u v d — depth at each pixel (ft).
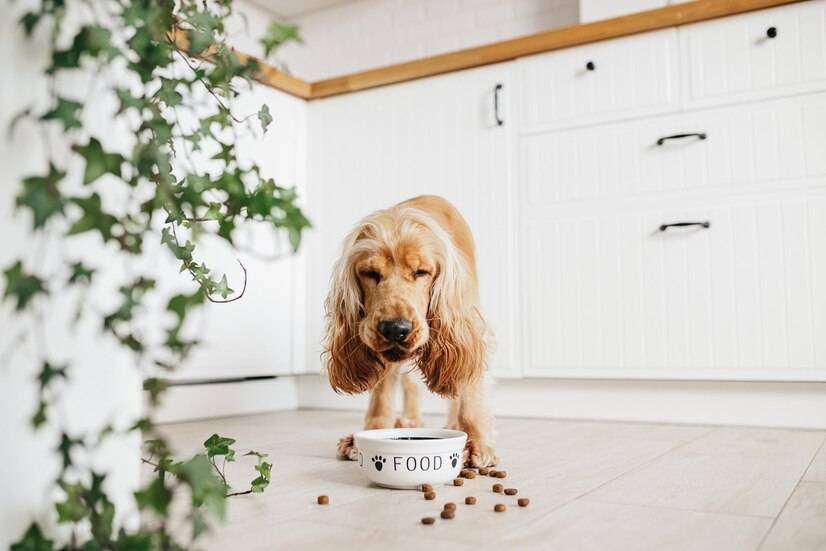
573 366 7.59
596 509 3.54
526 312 7.85
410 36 11.28
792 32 6.75
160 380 2.30
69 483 2.24
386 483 4.08
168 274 6.64
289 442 6.11
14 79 2.28
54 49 2.16
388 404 5.77
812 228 6.63
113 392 2.52
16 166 2.28
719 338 6.96
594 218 7.56
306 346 9.05
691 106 7.14
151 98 2.56
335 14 11.86
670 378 7.15
